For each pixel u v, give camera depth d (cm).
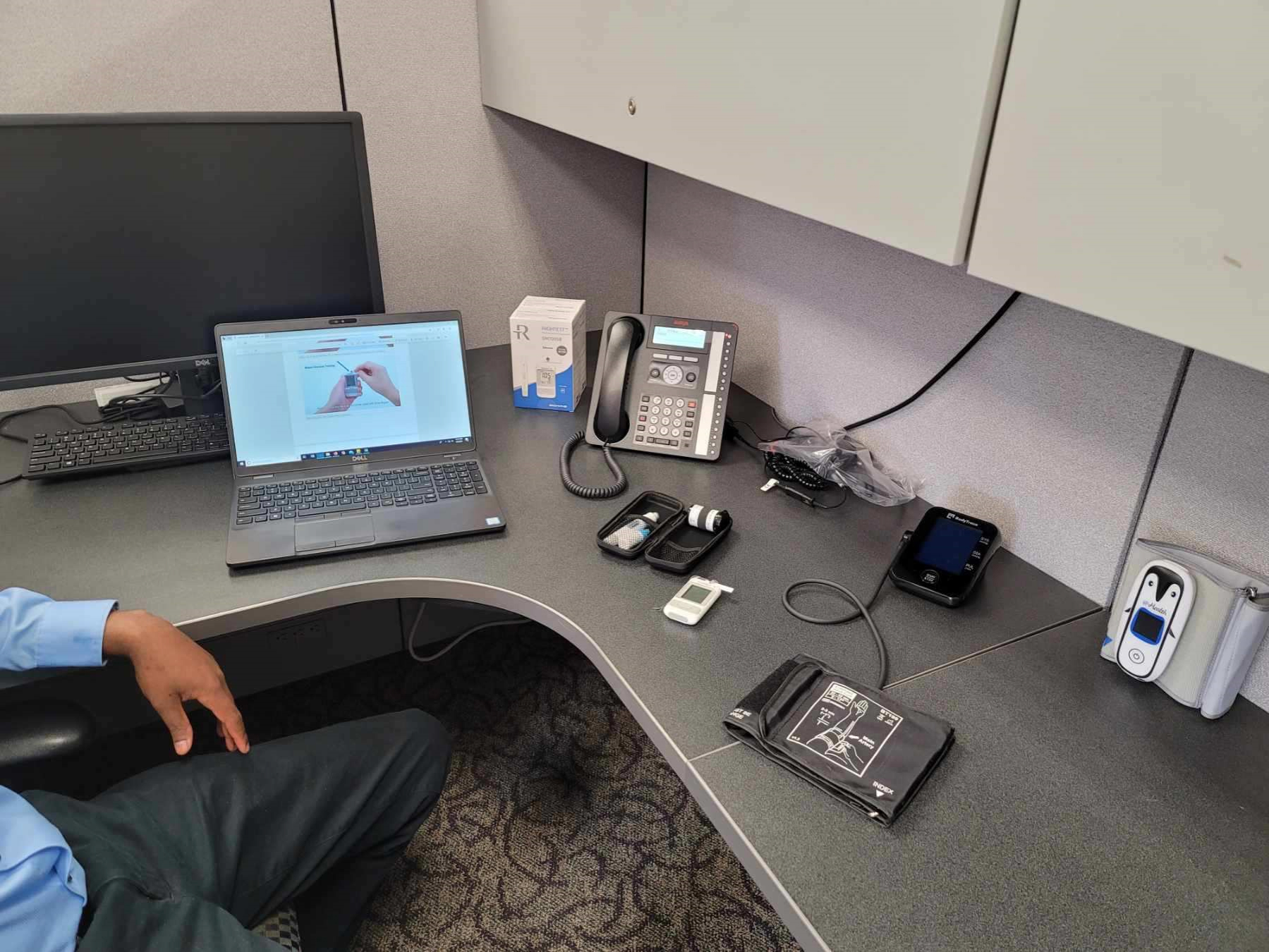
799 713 91
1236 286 57
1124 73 59
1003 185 70
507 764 168
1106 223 63
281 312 138
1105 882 76
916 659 101
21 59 130
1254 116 53
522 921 140
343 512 121
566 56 128
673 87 106
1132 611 96
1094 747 90
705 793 84
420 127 160
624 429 142
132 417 143
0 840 85
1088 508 108
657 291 190
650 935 138
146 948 85
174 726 105
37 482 129
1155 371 96
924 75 73
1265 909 75
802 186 90
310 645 178
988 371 116
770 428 153
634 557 116
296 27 144
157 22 135
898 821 81
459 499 125
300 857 107
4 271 120
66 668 103
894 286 128
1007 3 65
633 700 95
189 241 128
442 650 192
